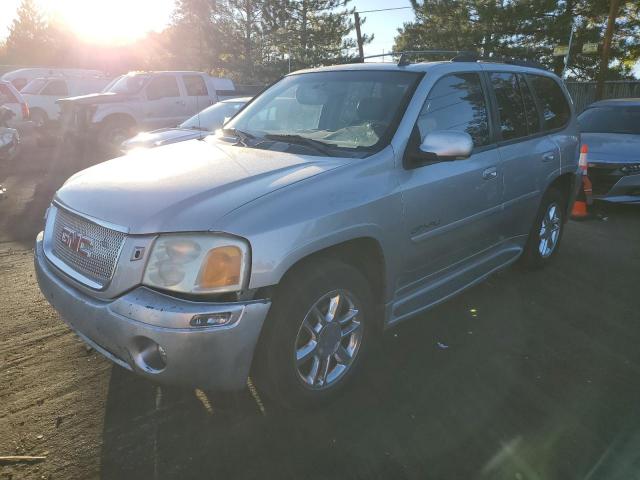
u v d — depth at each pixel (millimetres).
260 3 32500
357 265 3240
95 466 2605
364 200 3004
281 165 3117
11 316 4203
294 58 34156
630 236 6746
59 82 18438
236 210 2576
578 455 2705
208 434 2857
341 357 3102
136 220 2586
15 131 11578
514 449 2750
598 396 3219
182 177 2969
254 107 4367
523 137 4617
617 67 26062
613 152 7809
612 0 21125
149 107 13008
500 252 4543
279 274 2564
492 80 4359
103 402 3115
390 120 3439
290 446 2770
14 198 8586
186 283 2465
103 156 13414
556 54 21609
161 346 2434
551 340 3920
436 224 3570
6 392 3186
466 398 3191
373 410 3068
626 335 4012
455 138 3207
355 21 33688
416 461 2666
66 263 2932
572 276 5242
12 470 2557
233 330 2469
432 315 4328
